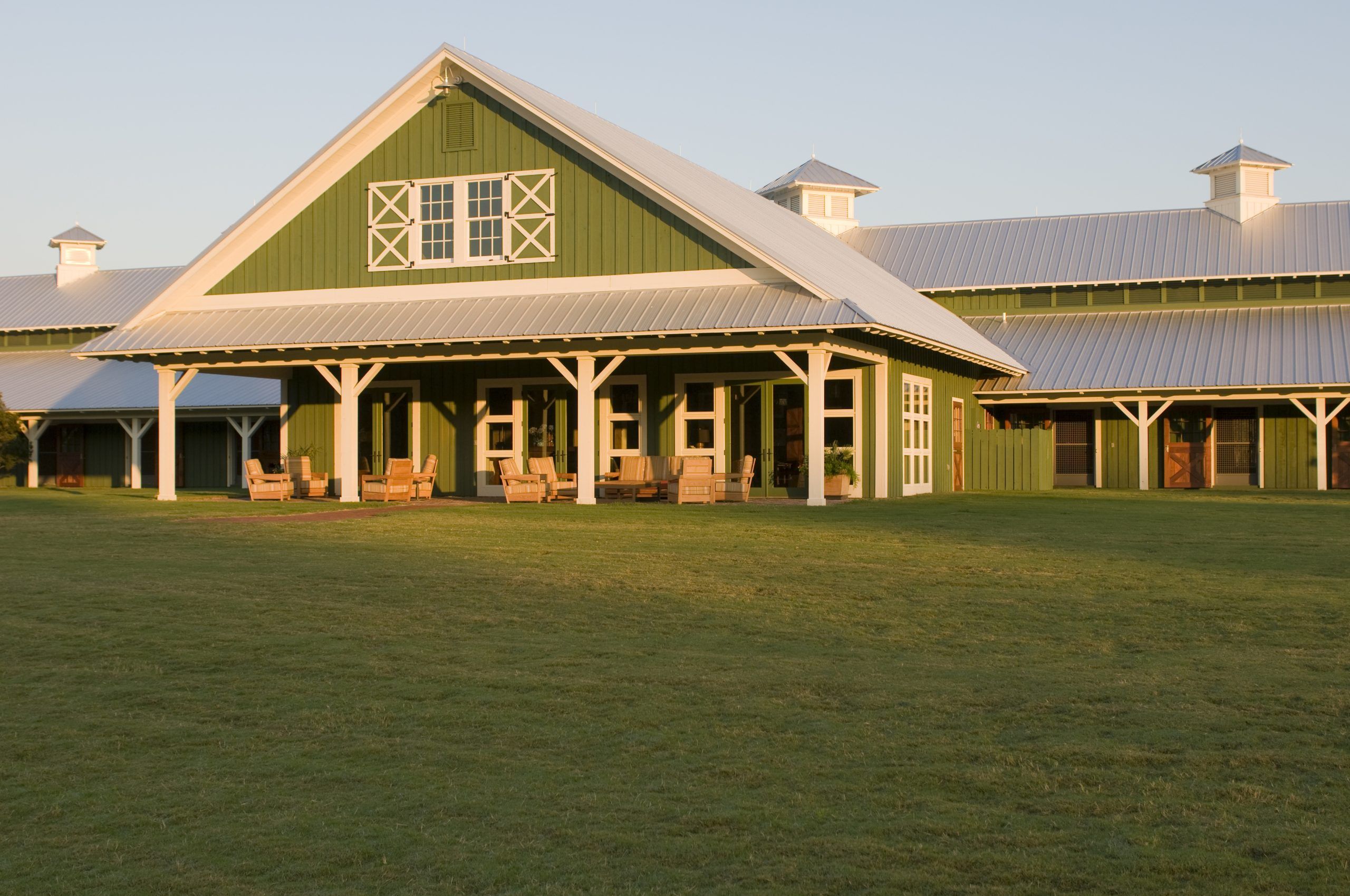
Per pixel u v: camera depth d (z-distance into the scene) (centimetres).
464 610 1175
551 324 2295
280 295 2634
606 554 1526
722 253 2328
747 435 2609
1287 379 3127
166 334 2581
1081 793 677
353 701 873
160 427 2616
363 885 580
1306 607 1159
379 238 2567
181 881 588
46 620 1140
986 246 4116
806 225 3459
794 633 1074
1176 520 1975
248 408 3688
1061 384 3312
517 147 2478
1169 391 3209
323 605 1202
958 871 581
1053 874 576
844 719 816
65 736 805
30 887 586
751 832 630
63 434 4119
